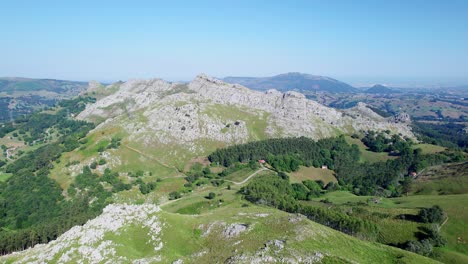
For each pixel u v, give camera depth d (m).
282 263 83.06
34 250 108.88
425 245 132.75
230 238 98.88
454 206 160.75
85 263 89.94
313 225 106.38
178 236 101.56
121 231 101.81
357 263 86.44
